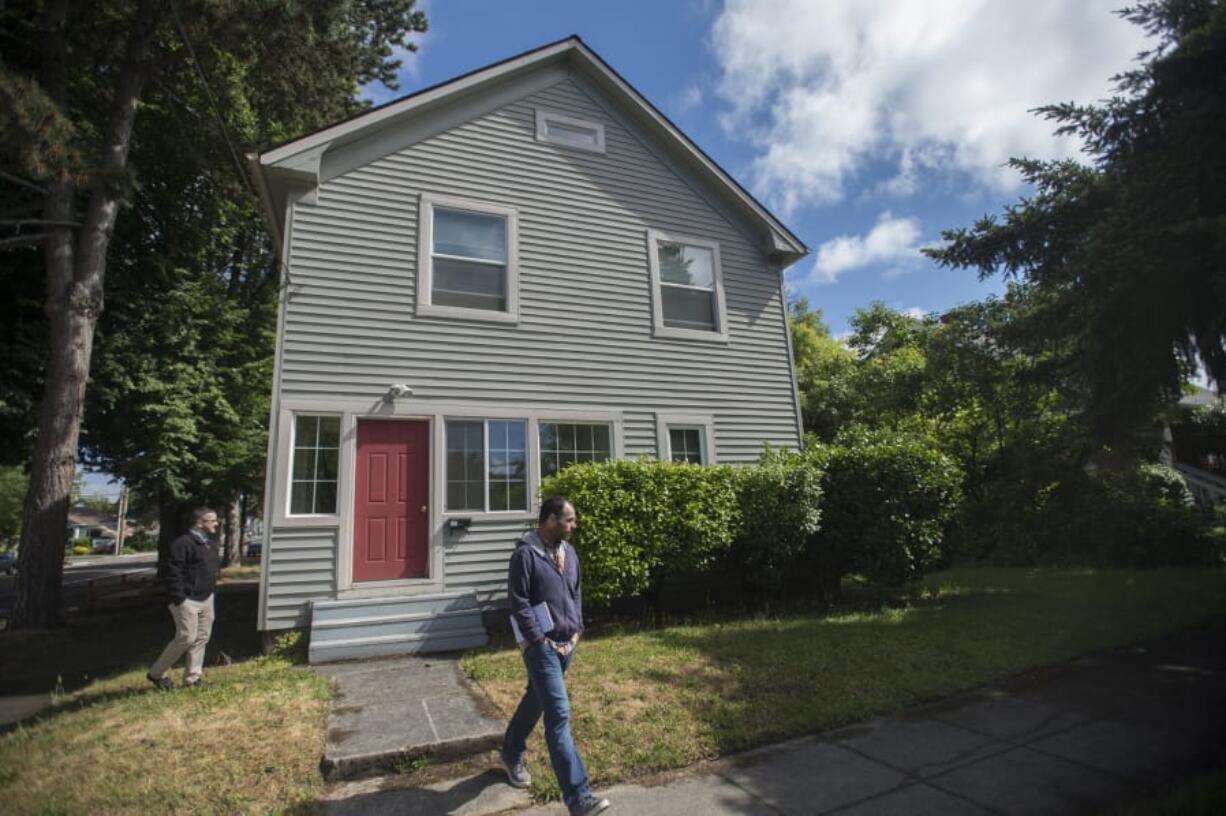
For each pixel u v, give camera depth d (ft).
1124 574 36.42
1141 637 22.97
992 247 32.30
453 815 11.56
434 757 13.74
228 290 60.59
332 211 27.81
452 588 26.68
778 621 25.91
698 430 34.88
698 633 23.52
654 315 34.42
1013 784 12.52
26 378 37.42
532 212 32.35
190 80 44.86
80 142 29.68
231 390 50.06
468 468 28.43
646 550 25.75
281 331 25.88
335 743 13.89
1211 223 20.21
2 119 26.37
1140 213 22.66
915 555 29.48
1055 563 41.96
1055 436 43.70
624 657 20.12
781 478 28.07
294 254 26.71
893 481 29.58
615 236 34.40
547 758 13.52
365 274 27.86
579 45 34.32
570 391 31.37
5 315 39.11
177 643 18.90
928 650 21.04
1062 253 30.68
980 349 44.78
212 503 52.70
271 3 37.83
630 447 32.40
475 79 31.53
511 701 16.94
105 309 42.57
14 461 43.11
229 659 22.75
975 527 44.19
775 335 38.34
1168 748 13.99
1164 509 40.57
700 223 37.40
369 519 26.11
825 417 67.05
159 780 12.63
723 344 36.32
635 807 11.84
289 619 24.04
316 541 24.93
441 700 17.08
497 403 29.48
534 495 29.43
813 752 14.19
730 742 14.39
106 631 32.19
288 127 52.19
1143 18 24.80
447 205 30.27
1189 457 74.23
